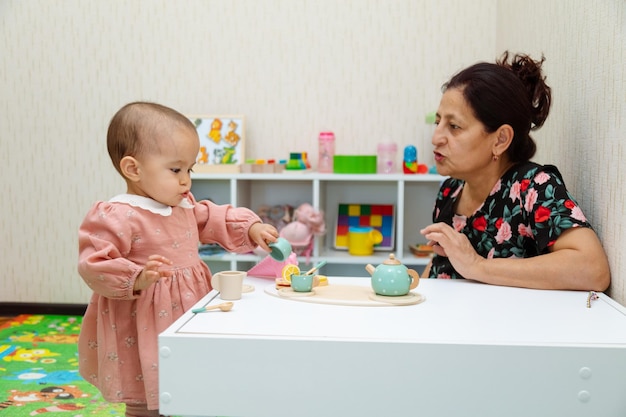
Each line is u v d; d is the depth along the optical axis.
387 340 0.83
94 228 1.26
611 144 1.23
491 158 1.34
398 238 2.54
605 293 1.24
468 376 0.82
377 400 0.83
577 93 1.45
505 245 1.33
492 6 2.70
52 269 2.92
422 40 2.74
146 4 2.82
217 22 2.81
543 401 0.82
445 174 1.36
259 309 1.01
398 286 1.08
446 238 1.23
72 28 2.85
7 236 2.93
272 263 1.29
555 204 1.23
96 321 1.33
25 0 2.85
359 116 2.79
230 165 2.60
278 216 2.79
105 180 2.88
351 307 1.03
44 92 2.87
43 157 2.89
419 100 2.76
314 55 2.79
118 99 2.86
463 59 2.73
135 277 1.18
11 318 2.83
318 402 0.84
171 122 1.31
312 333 0.87
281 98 2.81
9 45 2.87
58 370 2.07
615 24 1.21
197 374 0.85
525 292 1.15
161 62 2.84
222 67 2.82
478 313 0.99
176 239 1.32
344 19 2.77
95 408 1.74
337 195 2.84
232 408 0.85
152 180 1.29
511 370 0.82
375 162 2.62
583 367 0.82
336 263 2.79
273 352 0.84
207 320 0.94
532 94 1.39
